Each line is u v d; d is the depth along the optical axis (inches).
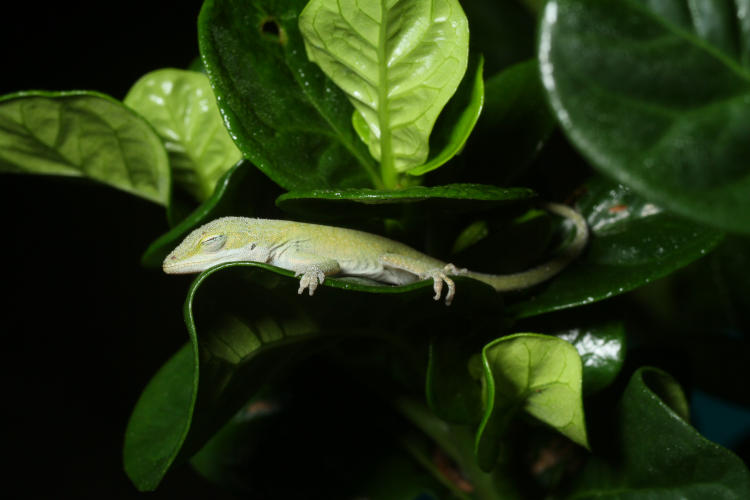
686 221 14.8
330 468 16.2
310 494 16.1
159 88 15.1
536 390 14.2
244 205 15.1
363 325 14.6
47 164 15.1
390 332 14.7
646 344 15.7
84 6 27.1
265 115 14.2
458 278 13.9
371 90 14.1
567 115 12.5
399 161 14.4
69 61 27.2
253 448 16.2
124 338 28.1
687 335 17.0
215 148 15.3
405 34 13.8
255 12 14.3
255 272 13.8
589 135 12.5
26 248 28.0
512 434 15.3
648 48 12.6
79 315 28.1
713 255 17.1
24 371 27.3
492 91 15.3
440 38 13.8
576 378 14.0
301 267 15.6
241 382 14.4
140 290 28.2
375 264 15.8
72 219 27.9
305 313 14.3
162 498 25.5
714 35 12.7
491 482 15.5
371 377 15.7
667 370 15.5
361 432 16.3
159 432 14.8
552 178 16.1
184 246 15.5
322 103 14.5
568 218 15.2
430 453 16.2
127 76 27.3
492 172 15.2
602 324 14.8
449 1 13.7
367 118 14.3
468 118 14.1
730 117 12.5
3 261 27.8
